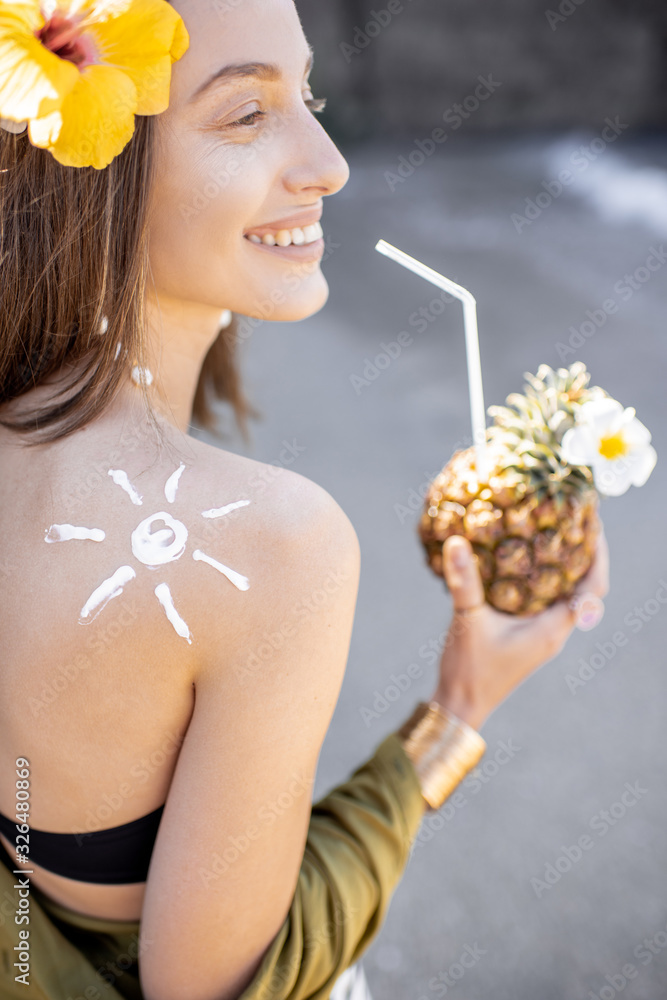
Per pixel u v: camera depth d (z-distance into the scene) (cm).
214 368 145
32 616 112
